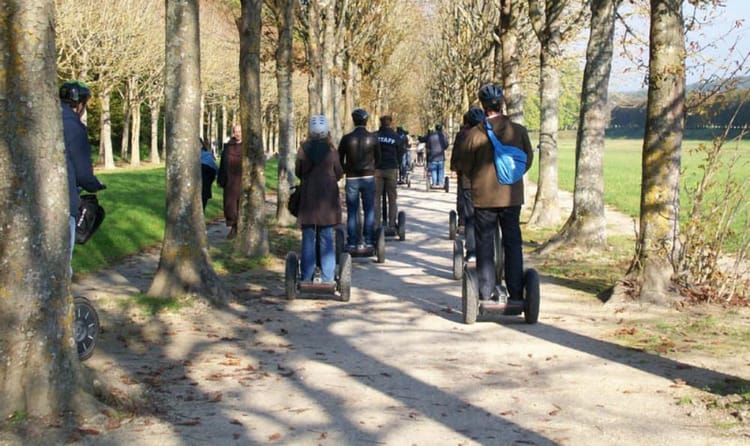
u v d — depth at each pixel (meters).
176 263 9.15
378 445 4.94
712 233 9.59
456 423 5.36
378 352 7.31
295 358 7.09
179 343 7.57
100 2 41.25
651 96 9.51
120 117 67.81
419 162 54.50
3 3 4.94
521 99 18.66
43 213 5.05
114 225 15.60
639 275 9.41
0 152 4.93
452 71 47.94
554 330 8.14
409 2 42.00
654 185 9.46
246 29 12.98
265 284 10.89
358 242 13.15
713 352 7.20
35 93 5.01
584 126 13.47
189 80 9.05
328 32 23.42
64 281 5.19
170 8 8.98
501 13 18.48
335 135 25.44
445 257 13.86
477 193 8.15
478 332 8.09
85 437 4.90
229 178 15.69
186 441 4.95
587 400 5.86
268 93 65.44
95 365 6.62
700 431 5.16
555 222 17.75
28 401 4.98
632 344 7.55
